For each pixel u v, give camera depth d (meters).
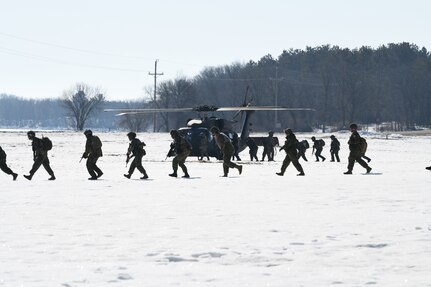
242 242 18.44
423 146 133.50
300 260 15.84
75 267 14.91
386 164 68.06
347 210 26.20
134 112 73.88
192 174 51.19
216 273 14.32
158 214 24.89
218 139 47.38
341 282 13.40
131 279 13.67
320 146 77.19
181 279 13.69
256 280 13.59
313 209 26.56
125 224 22.11
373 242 18.36
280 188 36.75
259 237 19.33
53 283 13.18
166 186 38.31
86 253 16.73
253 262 15.65
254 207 27.27
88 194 33.09
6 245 17.91
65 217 23.97
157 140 155.38
